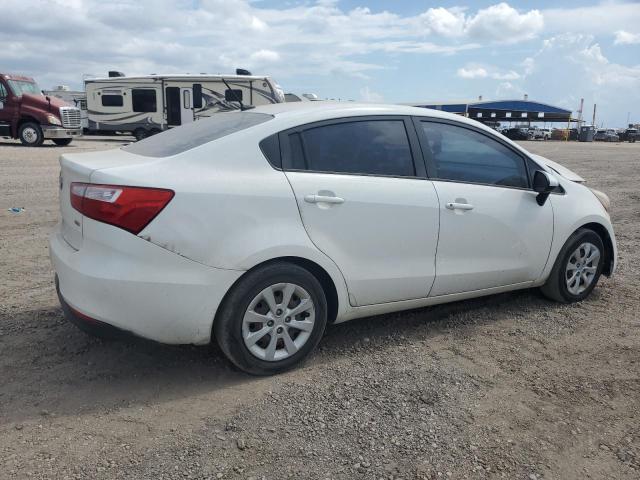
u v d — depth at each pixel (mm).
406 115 3953
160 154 3398
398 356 3797
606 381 3516
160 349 3789
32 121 20984
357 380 3445
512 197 4312
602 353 3910
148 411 3055
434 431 2932
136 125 25250
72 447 2719
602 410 3186
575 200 4758
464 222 4031
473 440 2867
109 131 25891
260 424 2953
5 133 21109
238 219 3189
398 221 3725
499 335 4184
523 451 2795
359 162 3680
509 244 4309
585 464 2715
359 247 3605
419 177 3896
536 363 3744
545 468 2674
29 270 5445
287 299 3408
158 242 3025
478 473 2619
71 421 2936
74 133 21984
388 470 2619
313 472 2588
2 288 4895
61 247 3365
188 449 2729
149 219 3008
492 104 74000
